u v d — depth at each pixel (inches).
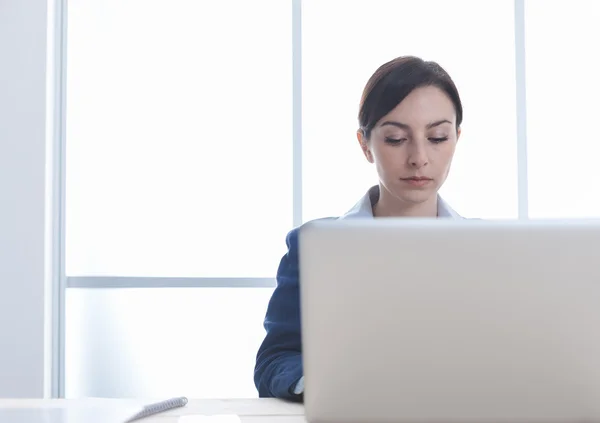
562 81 131.2
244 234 128.2
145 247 127.3
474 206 129.9
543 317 37.3
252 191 128.4
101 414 48.6
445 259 37.5
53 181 126.6
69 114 128.1
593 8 131.0
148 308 126.7
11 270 121.8
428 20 129.9
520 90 130.2
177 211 127.7
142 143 127.8
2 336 121.3
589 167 131.0
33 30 123.2
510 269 37.3
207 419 48.4
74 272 127.2
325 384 38.5
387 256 37.8
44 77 123.1
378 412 38.5
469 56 130.2
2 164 122.6
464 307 37.5
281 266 67.1
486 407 38.0
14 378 121.0
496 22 130.3
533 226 37.4
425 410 38.2
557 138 131.1
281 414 51.3
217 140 128.5
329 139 129.0
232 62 129.0
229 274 127.9
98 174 127.6
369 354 38.1
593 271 37.1
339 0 129.4
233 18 129.1
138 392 126.4
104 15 128.5
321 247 38.3
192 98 128.4
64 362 126.3
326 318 38.3
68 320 126.9
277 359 61.1
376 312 37.9
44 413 49.2
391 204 69.0
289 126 129.2
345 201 128.8
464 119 130.1
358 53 129.5
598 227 37.2
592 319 37.2
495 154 130.2
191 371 126.8
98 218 127.3
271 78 129.3
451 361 37.8
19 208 122.3
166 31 128.6
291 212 128.6
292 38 128.9
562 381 37.6
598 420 37.8
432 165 65.6
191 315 126.9
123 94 128.0
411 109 64.2
